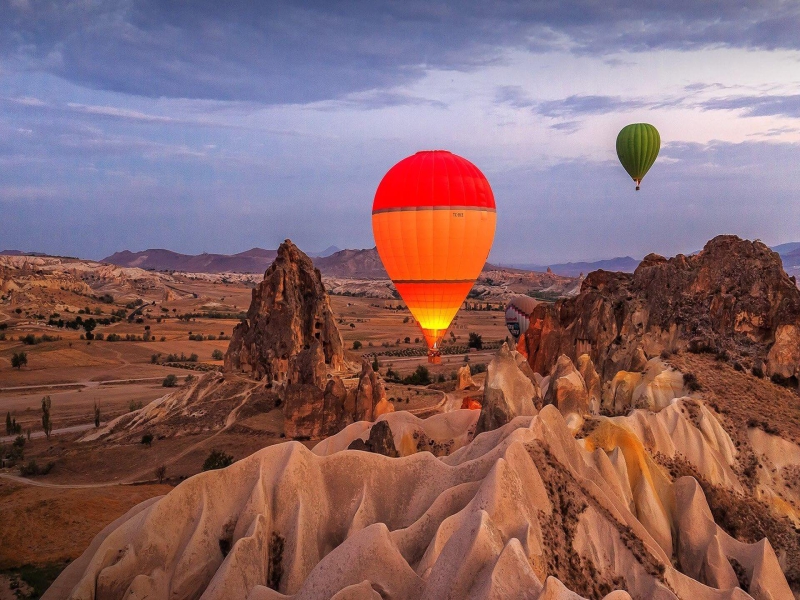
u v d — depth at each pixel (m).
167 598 36.25
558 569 35.09
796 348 59.12
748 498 47.06
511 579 28.84
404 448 54.31
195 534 38.12
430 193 68.75
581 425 47.94
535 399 50.41
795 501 47.44
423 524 37.03
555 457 40.91
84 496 66.62
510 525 35.16
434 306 73.12
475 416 59.56
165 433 92.81
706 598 36.72
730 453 49.00
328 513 40.53
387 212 70.56
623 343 71.44
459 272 71.44
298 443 42.03
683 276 70.38
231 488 40.19
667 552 41.75
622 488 43.53
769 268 65.06
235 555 35.72
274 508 39.41
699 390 54.19
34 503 62.88
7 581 50.31
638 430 48.16
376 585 32.19
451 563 31.19
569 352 80.00
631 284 78.81
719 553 40.69
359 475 41.50
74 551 55.44
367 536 33.38
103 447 90.94
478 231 70.00
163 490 72.62
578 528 37.78
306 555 37.75
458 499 37.66
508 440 40.47
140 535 37.78
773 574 39.94
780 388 57.00
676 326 67.75
